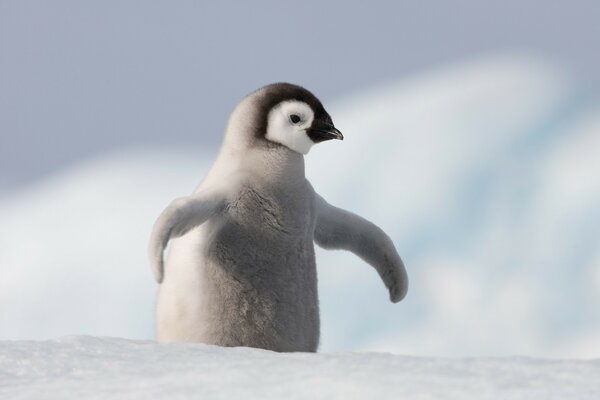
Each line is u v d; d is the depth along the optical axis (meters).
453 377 7.10
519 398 6.64
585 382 6.98
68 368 8.30
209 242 12.25
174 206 11.49
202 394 6.98
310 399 6.74
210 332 12.31
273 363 7.86
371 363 7.70
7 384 7.86
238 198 12.38
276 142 12.74
